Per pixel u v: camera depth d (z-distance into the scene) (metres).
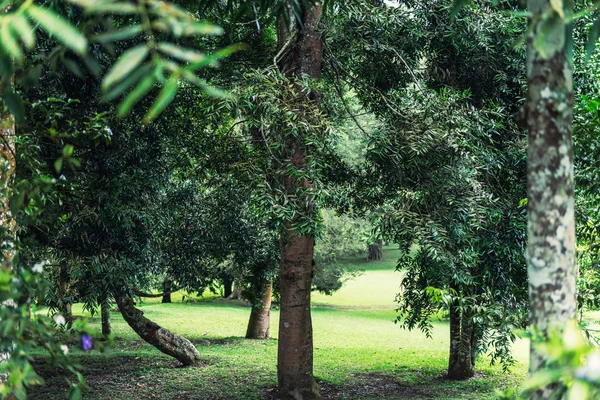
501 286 10.95
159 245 12.84
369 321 27.03
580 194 7.77
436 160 9.27
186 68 1.40
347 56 11.48
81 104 9.42
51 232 9.23
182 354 13.40
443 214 9.46
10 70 1.81
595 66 10.25
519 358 16.80
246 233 14.83
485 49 11.01
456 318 13.26
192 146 11.98
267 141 8.85
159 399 10.49
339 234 27.53
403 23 10.87
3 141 4.28
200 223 14.31
